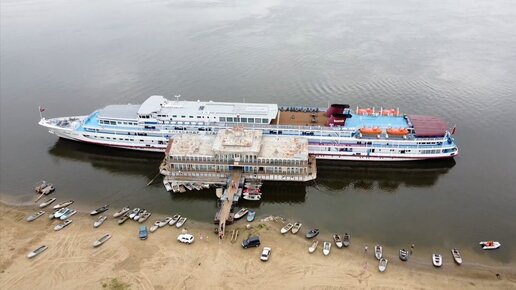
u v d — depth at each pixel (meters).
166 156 143.88
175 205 133.62
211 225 123.44
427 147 151.38
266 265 106.25
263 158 139.12
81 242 115.31
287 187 142.75
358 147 152.50
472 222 124.81
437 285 100.62
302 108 166.62
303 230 121.19
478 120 180.00
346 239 116.12
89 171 154.38
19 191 142.12
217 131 156.75
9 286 100.44
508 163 152.62
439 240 117.31
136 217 125.50
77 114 194.25
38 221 125.12
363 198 138.62
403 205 134.38
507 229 121.25
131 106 168.88
